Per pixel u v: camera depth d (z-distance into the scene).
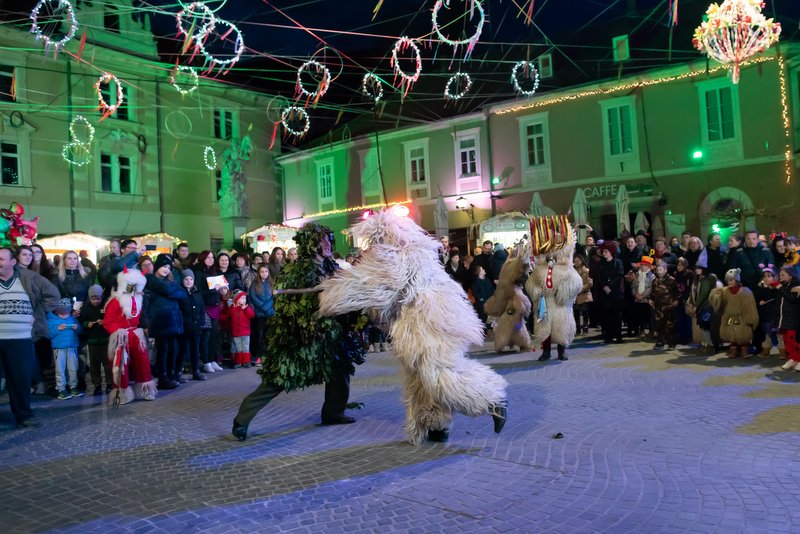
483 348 10.69
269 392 5.30
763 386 6.46
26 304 6.20
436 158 24.73
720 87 19.11
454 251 13.18
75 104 22.27
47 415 6.68
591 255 12.17
